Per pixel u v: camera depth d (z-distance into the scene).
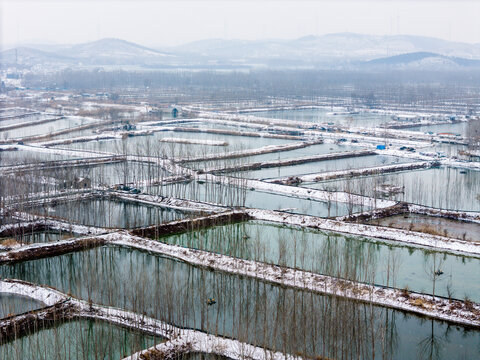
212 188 172.25
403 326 95.12
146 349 86.00
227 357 85.00
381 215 153.38
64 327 86.50
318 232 144.50
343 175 197.88
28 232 142.50
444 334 92.81
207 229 145.12
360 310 99.25
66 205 162.75
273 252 126.25
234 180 177.88
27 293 107.38
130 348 87.94
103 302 101.75
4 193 160.62
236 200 169.50
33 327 94.69
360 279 109.94
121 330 93.19
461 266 120.69
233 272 114.81
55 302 101.81
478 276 115.00
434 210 155.50
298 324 88.06
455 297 104.06
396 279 112.56
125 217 156.25
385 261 121.88
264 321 87.12
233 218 151.62
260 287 108.19
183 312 93.19
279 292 102.12
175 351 86.25
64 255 130.25
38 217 147.88
